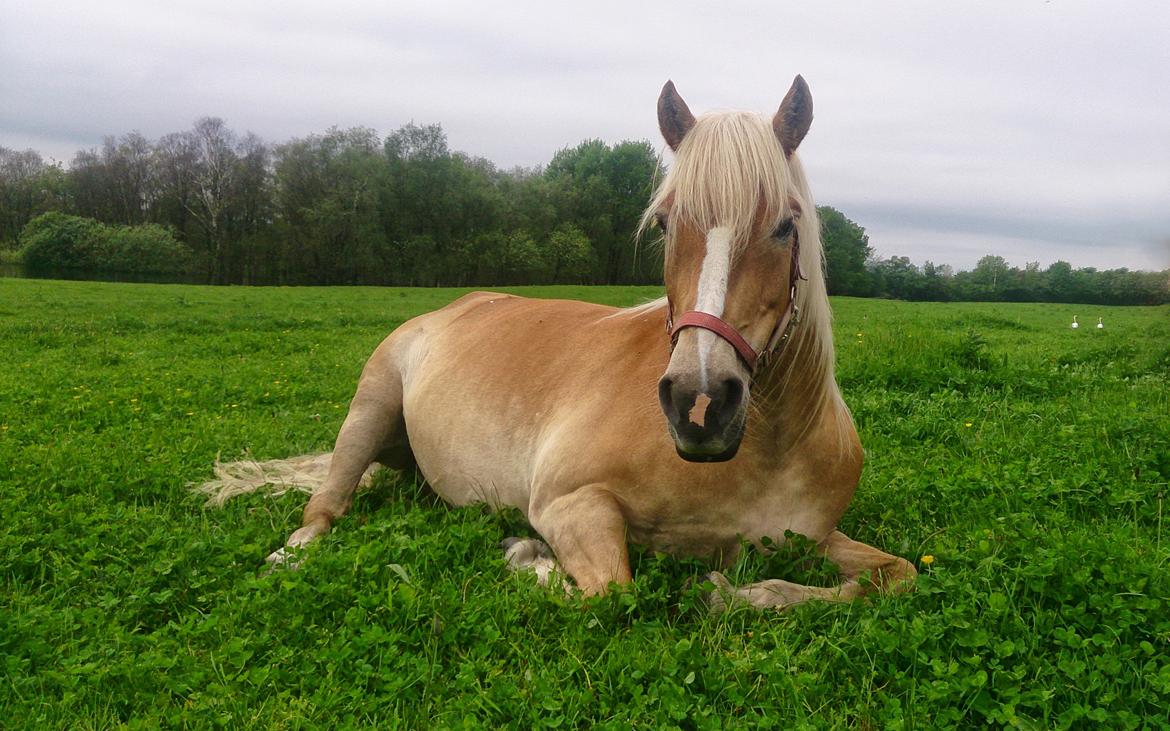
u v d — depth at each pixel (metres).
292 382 9.10
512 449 3.70
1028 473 4.16
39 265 60.69
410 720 2.15
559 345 3.86
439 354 4.45
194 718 2.13
